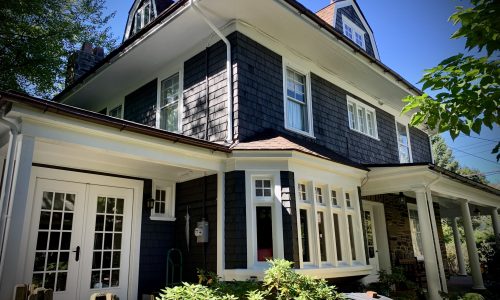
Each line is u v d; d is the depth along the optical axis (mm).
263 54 7648
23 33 12984
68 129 4516
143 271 6516
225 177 6344
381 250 10320
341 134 9484
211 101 7371
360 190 8266
